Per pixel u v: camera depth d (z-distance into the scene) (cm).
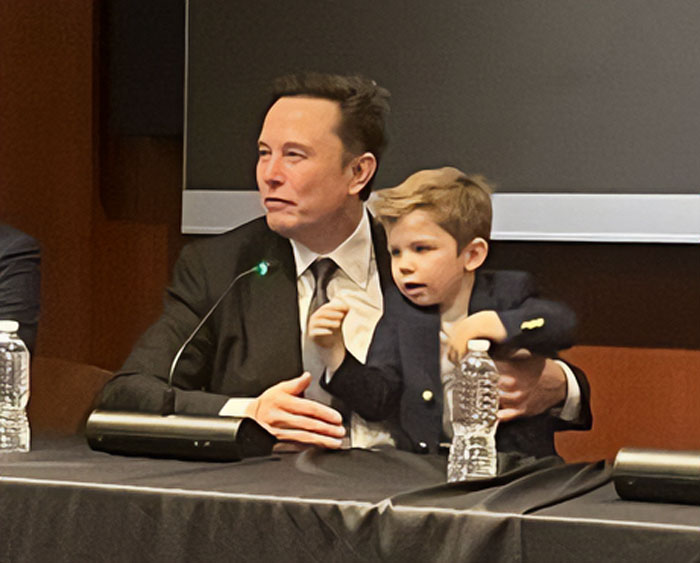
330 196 347
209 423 264
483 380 266
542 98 337
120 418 272
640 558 198
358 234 345
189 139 370
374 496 224
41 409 378
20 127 392
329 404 335
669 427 347
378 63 350
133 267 388
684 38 324
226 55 365
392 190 345
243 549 223
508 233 340
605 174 333
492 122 341
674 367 345
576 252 349
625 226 331
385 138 348
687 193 326
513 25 338
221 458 262
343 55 353
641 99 329
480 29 341
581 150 334
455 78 343
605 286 349
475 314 327
